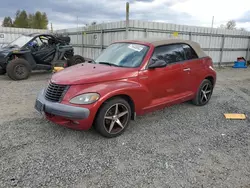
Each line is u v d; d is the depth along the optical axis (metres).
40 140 3.22
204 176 2.48
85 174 2.46
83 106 3.02
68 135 3.41
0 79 8.22
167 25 10.89
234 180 2.42
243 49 15.46
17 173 2.43
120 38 10.20
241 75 10.65
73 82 3.12
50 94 3.29
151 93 3.78
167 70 3.98
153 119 4.20
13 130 3.54
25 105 4.90
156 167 2.62
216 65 14.13
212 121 4.18
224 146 3.20
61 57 9.51
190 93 4.66
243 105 5.27
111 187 2.26
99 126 3.22
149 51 3.80
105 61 4.07
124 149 3.03
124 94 3.36
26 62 8.15
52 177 2.39
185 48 4.52
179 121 4.13
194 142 3.30
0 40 16.03
